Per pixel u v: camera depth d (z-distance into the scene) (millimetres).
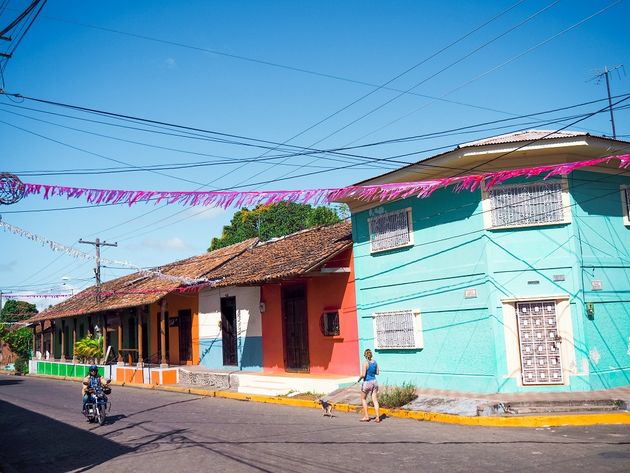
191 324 27078
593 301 13922
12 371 44188
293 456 9641
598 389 13523
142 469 9438
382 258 17062
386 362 16766
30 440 13047
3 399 22500
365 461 9055
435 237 15484
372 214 17359
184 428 13219
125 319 33531
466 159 14094
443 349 15102
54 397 22375
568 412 12062
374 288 17266
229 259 26656
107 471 9523
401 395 14562
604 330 13961
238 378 20609
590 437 10148
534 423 11602
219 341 24516
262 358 21812
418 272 15898
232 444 10953
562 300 13766
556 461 8477
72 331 39656
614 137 14750
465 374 14492
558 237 13945
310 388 17609
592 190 14461
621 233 14789
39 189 9766
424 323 15680
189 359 27188
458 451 9484
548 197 14047
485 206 14258
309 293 19797
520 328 13938
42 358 41719
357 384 17031
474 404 13148
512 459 8734
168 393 22047
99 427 14156
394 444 10328
